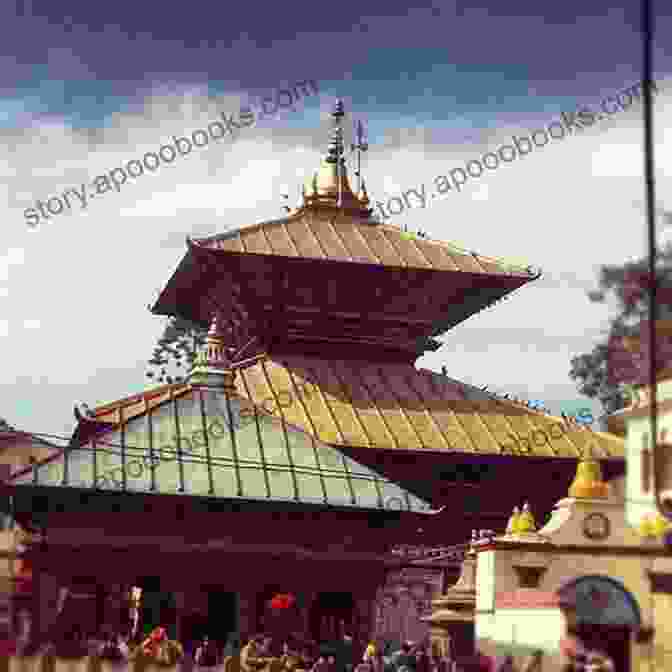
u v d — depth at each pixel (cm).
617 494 5362
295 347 10794
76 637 5584
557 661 4278
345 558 7256
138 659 6075
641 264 3325
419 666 6744
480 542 5822
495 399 10644
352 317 10862
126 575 6975
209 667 6675
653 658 4328
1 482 6900
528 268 10762
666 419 3975
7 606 5041
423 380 10762
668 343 3341
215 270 10794
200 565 7094
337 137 11638
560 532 5375
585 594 4416
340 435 9938
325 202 11319
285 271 10700
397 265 10688
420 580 8719
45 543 6850
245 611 7106
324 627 7300
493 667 5041
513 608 5041
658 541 4291
